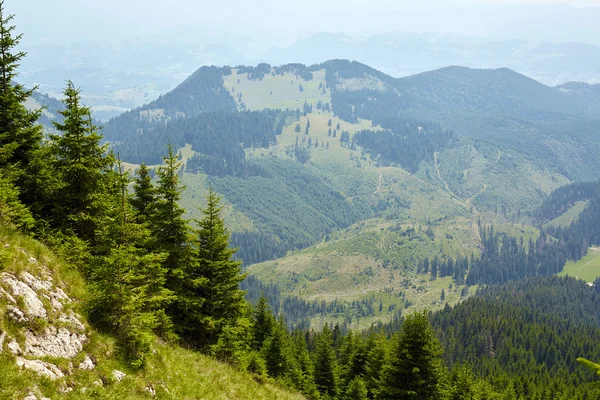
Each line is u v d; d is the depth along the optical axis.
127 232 20.95
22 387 12.73
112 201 25.92
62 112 24.05
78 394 14.64
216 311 31.27
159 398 18.38
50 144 25.03
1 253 15.75
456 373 54.69
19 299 15.15
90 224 25.25
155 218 28.33
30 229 22.27
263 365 36.53
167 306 27.38
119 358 18.25
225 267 31.11
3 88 24.17
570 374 130.38
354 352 63.50
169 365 21.67
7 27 24.11
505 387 102.00
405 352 35.50
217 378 25.14
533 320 199.00
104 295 18.42
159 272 24.75
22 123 24.83
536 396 95.31
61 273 19.45
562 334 170.38
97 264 19.72
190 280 29.23
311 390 52.88
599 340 167.38
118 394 16.28
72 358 15.93
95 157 25.00
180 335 29.19
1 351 13.24
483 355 152.88
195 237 29.86
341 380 62.84
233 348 30.11
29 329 14.88
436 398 35.53
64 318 16.97
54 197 24.45
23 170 23.27
